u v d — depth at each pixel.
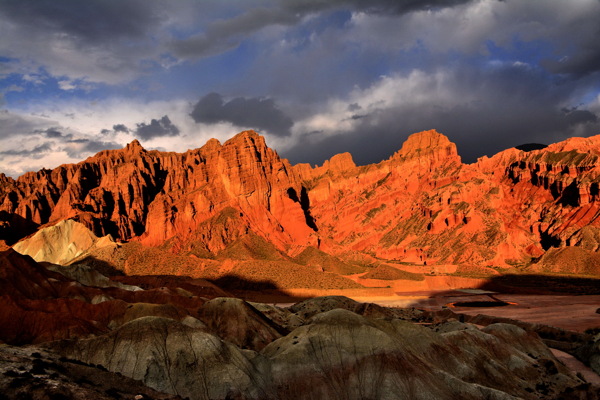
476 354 94.50
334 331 85.06
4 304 90.50
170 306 108.94
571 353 120.12
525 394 87.38
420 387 76.62
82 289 122.75
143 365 73.62
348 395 76.50
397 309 166.25
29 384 57.69
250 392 72.88
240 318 108.88
